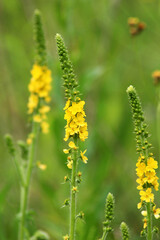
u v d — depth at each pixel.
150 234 3.51
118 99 9.93
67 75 3.55
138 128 3.49
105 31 9.62
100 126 9.58
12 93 10.34
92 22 9.70
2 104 10.53
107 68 9.03
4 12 10.45
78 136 3.49
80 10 9.59
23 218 4.76
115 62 9.46
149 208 3.48
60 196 7.32
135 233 6.73
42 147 10.03
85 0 8.93
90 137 7.40
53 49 8.77
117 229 5.95
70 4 8.15
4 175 9.76
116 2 9.59
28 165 4.80
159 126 6.54
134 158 9.58
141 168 3.42
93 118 9.41
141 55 10.01
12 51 9.37
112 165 9.26
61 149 7.10
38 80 4.56
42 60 4.58
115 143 9.48
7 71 10.19
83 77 7.18
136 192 8.80
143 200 3.51
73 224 3.51
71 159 3.51
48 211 7.99
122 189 8.91
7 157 10.21
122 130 9.45
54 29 9.14
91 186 7.57
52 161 8.66
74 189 3.46
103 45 9.54
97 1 9.79
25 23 10.41
